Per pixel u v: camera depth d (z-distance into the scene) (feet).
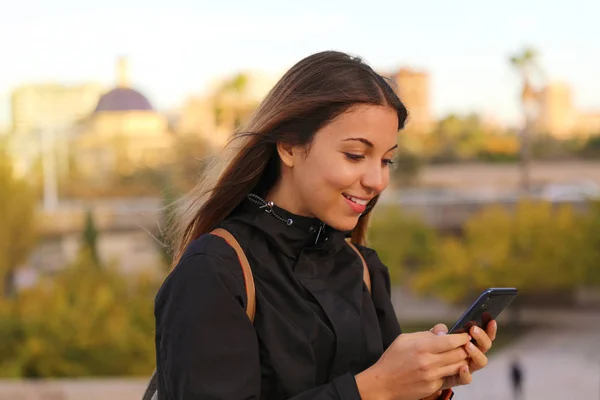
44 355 65.05
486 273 110.42
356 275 6.20
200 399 5.31
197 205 6.20
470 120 248.11
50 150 214.69
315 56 6.00
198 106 240.53
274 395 5.62
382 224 117.50
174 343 5.46
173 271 5.73
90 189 221.46
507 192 194.59
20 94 258.37
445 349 5.33
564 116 313.53
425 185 212.84
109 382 55.42
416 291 114.83
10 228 126.72
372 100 5.66
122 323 68.18
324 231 6.03
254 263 5.82
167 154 222.69
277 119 5.82
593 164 221.66
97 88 264.11
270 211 5.98
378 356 6.03
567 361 88.58
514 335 103.50
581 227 111.96
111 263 83.87
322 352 5.75
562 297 115.85
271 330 5.63
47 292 70.90
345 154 5.67
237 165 6.02
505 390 78.48
